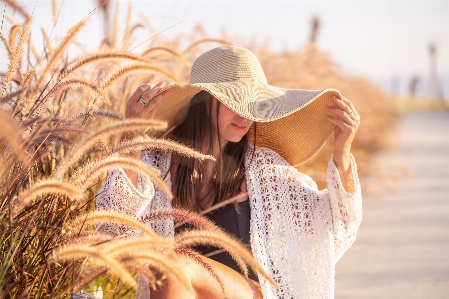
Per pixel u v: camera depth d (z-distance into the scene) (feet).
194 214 8.94
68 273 8.32
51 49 10.85
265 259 10.78
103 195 9.77
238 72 11.43
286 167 11.58
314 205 11.29
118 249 7.27
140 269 7.73
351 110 11.24
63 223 8.49
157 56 15.34
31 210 8.50
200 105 11.20
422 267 17.61
